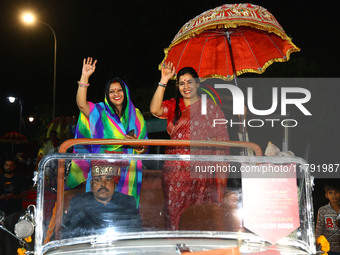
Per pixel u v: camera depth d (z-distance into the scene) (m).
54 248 1.90
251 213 1.96
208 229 2.07
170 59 4.04
